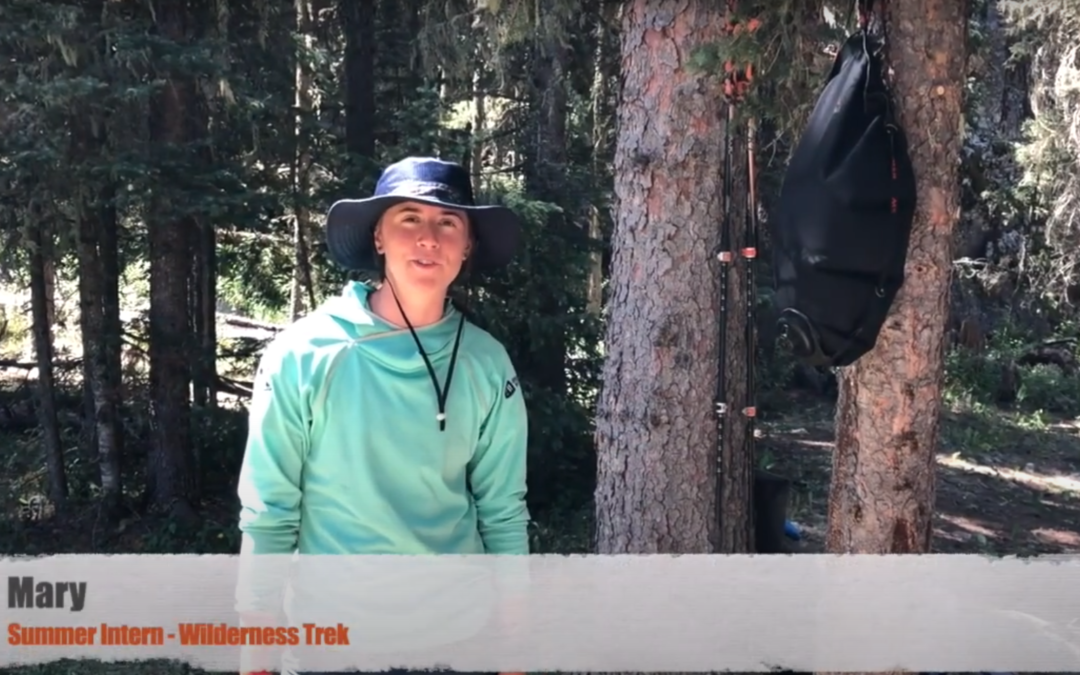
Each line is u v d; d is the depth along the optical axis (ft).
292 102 25.94
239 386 28.76
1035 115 38.75
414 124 25.40
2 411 31.01
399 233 6.86
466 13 24.23
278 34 25.34
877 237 8.68
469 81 28.27
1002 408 46.03
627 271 13.29
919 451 10.07
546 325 25.91
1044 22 28.55
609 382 13.58
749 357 12.52
